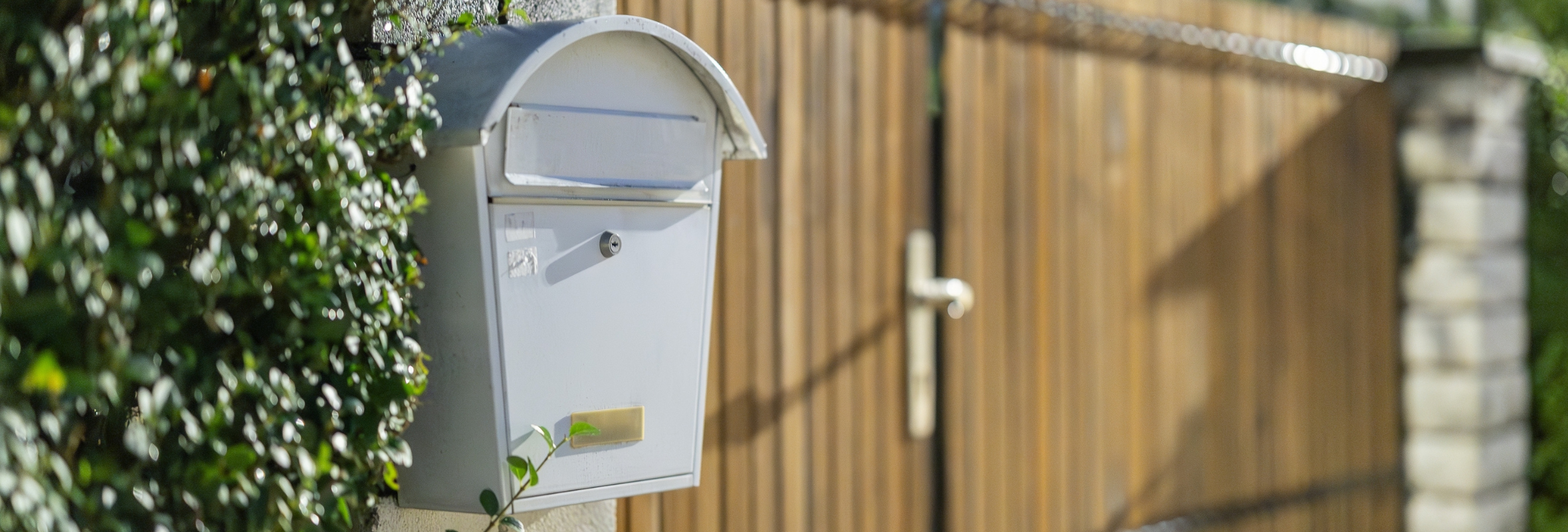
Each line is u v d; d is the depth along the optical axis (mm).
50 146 1896
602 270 2746
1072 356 5426
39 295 1793
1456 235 7031
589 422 2744
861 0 4582
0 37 1841
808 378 4473
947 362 4934
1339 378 6809
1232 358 6191
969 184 4977
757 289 4289
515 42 2637
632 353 2805
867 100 4617
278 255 2256
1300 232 6559
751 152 2959
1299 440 6582
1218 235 6113
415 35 2891
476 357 2639
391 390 2527
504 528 3191
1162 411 5855
